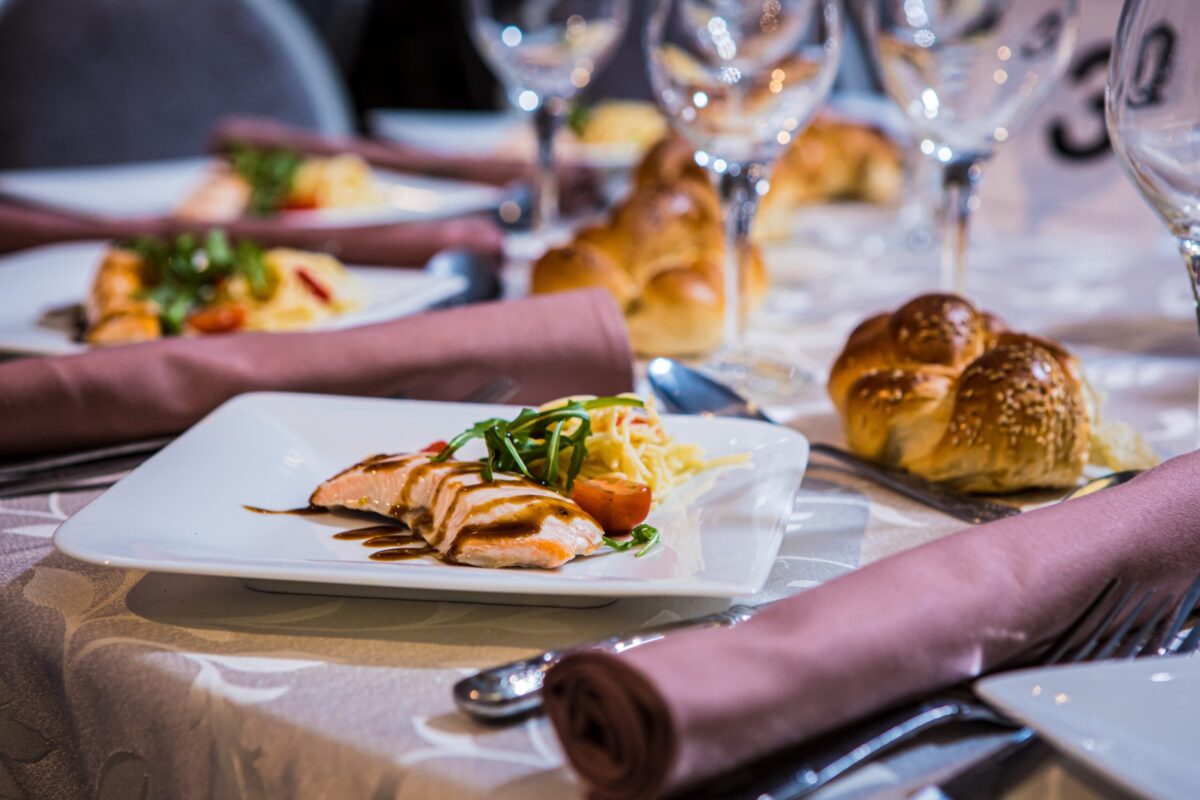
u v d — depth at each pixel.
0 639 0.61
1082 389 0.81
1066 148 1.78
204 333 1.08
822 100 1.09
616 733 0.41
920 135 1.09
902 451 0.79
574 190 1.91
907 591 0.49
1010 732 0.48
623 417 0.72
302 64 2.91
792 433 0.75
